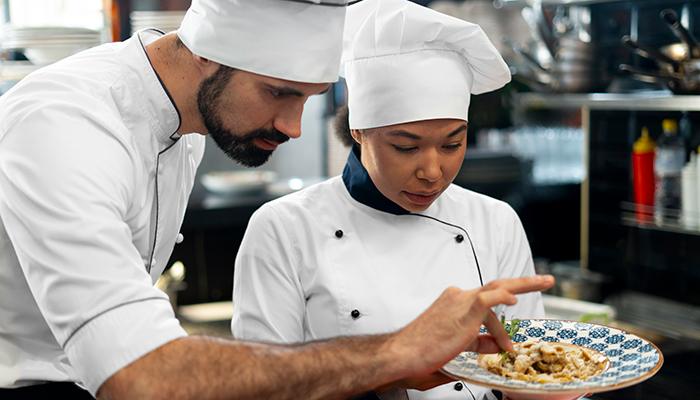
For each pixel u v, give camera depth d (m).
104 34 2.48
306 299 1.38
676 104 2.07
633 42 2.04
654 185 2.43
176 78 1.13
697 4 2.21
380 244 1.37
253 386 0.84
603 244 2.65
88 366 0.85
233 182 3.13
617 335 1.03
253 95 1.05
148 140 1.15
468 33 1.20
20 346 1.10
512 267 1.45
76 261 0.88
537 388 0.83
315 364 0.86
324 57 1.08
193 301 3.08
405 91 1.18
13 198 0.93
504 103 3.24
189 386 0.82
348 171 1.42
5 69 2.48
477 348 1.01
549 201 3.08
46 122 0.95
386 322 1.30
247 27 1.02
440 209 1.44
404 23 1.17
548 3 2.42
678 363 1.94
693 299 2.30
